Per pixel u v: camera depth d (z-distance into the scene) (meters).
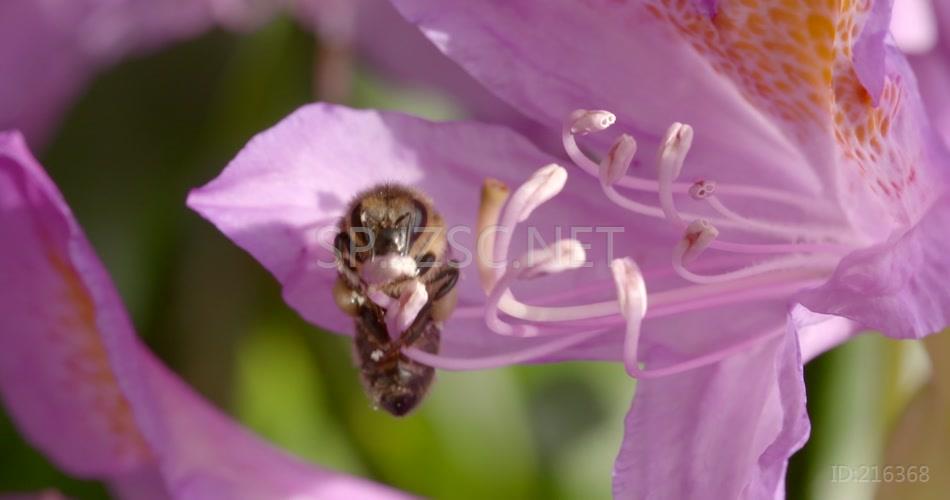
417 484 0.15
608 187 0.12
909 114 0.11
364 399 0.15
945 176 0.11
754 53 0.12
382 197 0.11
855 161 0.11
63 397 0.13
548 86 0.12
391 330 0.11
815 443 0.15
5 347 0.13
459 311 0.12
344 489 0.13
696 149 0.12
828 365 0.15
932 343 0.12
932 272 0.11
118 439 0.13
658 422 0.12
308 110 0.12
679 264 0.11
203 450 0.12
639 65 0.12
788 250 0.12
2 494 0.15
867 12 0.11
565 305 0.12
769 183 0.12
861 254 0.11
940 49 0.13
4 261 0.12
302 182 0.12
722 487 0.11
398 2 0.12
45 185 0.11
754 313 0.12
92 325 0.13
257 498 0.12
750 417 0.11
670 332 0.12
